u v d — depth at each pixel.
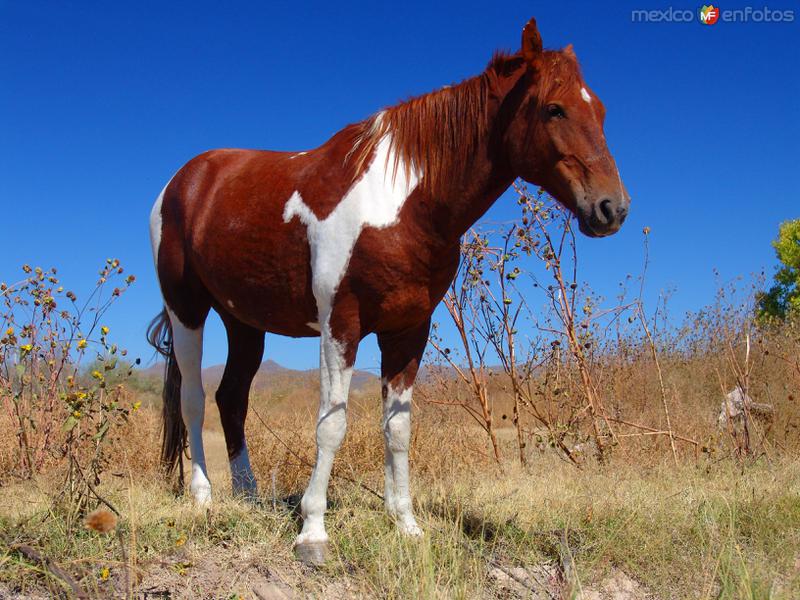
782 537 3.65
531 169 3.24
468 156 3.32
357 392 7.30
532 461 5.79
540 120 3.15
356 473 5.23
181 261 4.36
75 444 3.70
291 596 2.87
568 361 6.14
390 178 3.31
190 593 2.80
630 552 3.39
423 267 3.34
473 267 5.81
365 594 2.84
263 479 5.32
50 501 3.46
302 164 3.75
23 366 3.52
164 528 3.33
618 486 4.52
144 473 5.20
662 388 6.10
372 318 3.35
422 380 6.75
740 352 7.59
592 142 3.07
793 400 6.50
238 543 3.28
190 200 4.34
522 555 3.30
